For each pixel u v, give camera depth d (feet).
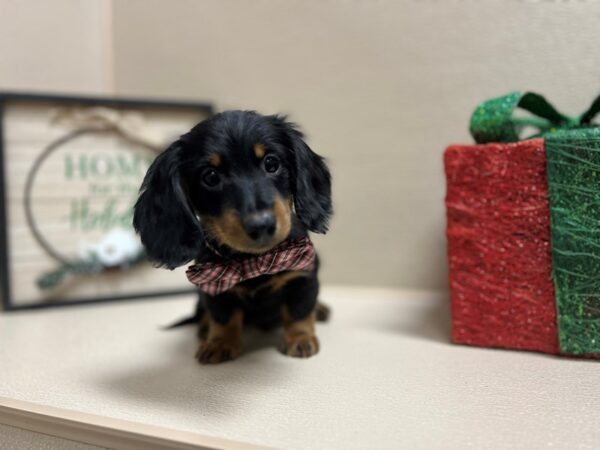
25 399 2.40
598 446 1.87
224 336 3.14
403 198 4.45
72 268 4.44
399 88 4.33
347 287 4.71
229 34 4.80
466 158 3.05
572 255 2.79
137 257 4.64
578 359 2.85
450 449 1.87
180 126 4.83
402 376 2.63
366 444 1.91
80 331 3.66
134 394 2.46
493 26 3.99
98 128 4.62
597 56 3.73
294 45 4.60
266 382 2.60
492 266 3.03
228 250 2.80
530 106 3.24
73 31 5.02
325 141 4.61
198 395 2.44
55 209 4.44
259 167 2.66
